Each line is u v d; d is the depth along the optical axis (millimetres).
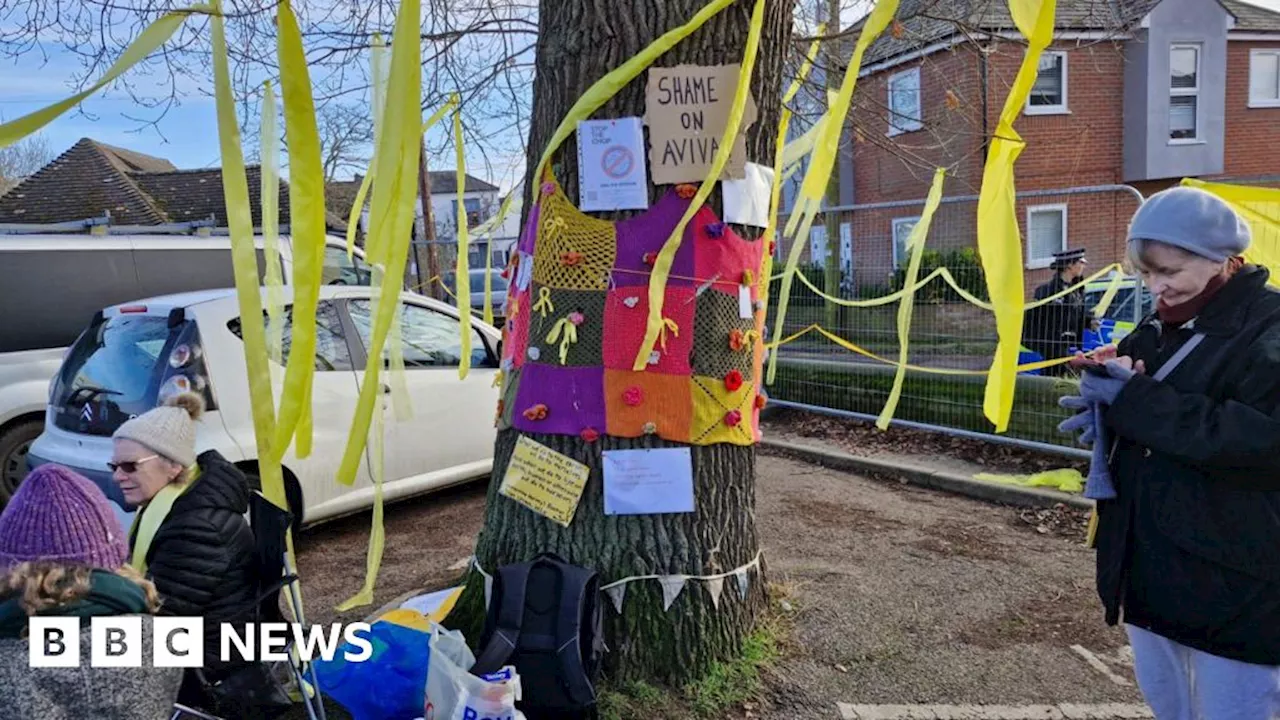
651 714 2824
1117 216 13195
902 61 6812
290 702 2695
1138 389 2025
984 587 4047
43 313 6223
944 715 2918
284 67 2080
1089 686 3129
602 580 2945
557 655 2572
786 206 12789
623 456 2914
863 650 3355
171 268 6859
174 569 2516
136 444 2674
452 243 13070
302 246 2135
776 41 3082
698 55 2838
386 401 5227
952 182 10602
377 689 2744
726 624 3090
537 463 2994
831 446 7359
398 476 5316
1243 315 1968
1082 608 3811
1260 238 3676
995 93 6176
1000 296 2246
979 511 5457
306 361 2154
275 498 2109
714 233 2883
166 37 1979
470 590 3219
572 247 2883
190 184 20250
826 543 4738
